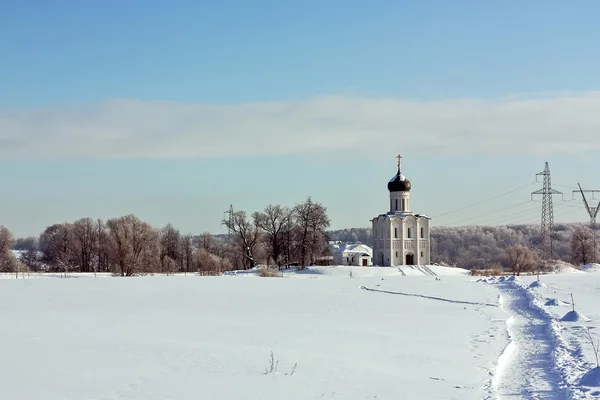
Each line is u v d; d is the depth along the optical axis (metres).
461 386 21.48
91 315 41.66
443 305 49.00
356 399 19.83
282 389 20.95
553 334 30.77
